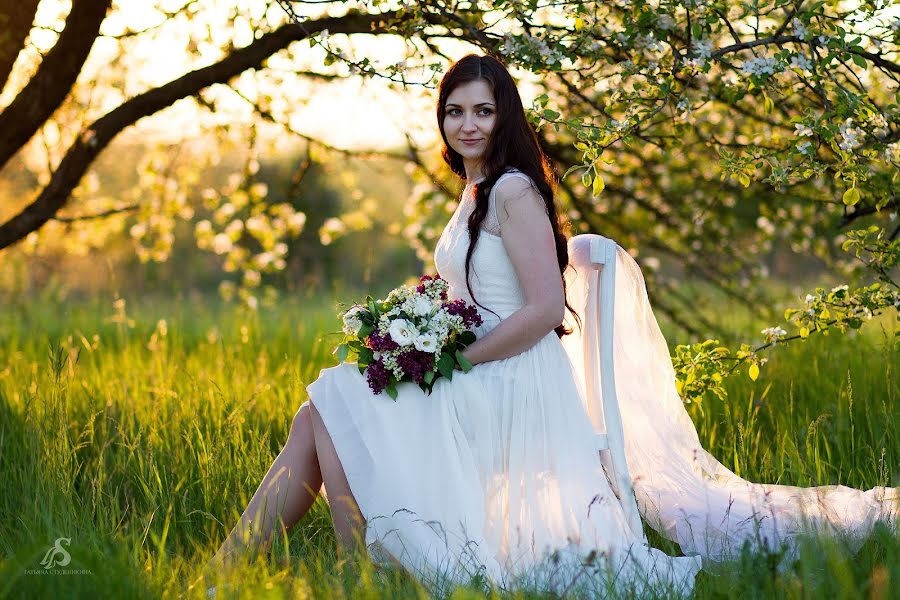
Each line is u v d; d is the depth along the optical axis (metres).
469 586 3.48
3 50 5.96
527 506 3.96
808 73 4.68
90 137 6.24
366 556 3.75
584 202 7.50
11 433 5.27
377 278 18.27
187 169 8.20
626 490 4.06
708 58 4.53
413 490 3.86
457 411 3.94
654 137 5.54
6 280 12.59
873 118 4.55
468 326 3.99
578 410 4.10
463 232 4.17
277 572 3.66
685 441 4.51
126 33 6.38
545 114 4.38
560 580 3.62
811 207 7.48
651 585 3.59
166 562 3.71
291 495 4.10
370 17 5.71
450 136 4.29
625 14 4.72
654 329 4.51
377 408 3.97
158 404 5.79
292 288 10.09
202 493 4.76
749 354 5.10
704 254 8.02
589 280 4.30
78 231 8.75
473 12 4.99
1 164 6.27
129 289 14.70
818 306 5.00
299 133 7.34
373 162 7.80
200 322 10.30
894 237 5.23
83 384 6.12
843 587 3.16
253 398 5.73
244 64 6.23
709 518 4.25
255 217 8.23
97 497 4.35
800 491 4.31
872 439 4.95
